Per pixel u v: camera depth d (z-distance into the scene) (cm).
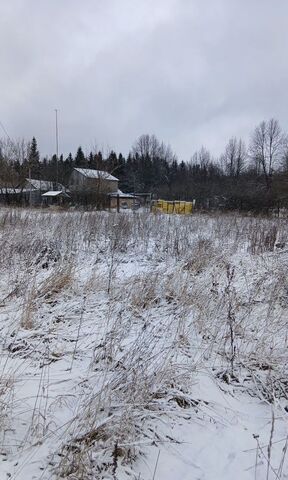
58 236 921
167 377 320
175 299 506
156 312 477
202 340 413
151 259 840
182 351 387
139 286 531
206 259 714
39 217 1295
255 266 705
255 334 421
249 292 544
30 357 359
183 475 243
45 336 395
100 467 234
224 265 649
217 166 6975
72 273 572
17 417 265
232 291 500
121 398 284
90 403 257
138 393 287
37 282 546
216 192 3409
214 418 299
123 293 519
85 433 243
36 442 240
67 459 226
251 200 2673
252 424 300
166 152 7788
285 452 254
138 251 942
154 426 277
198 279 581
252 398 336
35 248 754
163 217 1523
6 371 323
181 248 918
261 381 348
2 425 249
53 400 288
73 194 2650
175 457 257
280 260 739
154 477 237
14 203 2364
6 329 407
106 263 744
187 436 278
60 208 2100
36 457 231
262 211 2384
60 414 274
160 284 558
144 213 1573
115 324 391
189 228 1217
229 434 285
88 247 907
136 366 321
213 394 330
